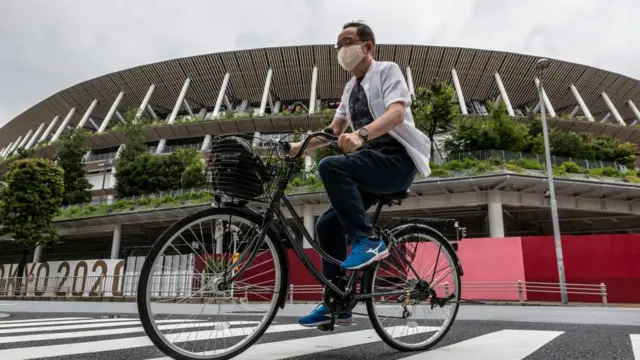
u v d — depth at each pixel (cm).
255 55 4347
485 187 1831
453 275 232
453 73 4281
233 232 179
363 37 211
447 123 2391
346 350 199
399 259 212
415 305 216
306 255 183
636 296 1212
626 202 1986
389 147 198
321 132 183
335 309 184
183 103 4869
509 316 493
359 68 213
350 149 174
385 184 194
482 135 2589
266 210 180
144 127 3984
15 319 493
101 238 3042
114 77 4719
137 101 4934
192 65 4494
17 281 1628
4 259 3647
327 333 270
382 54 4209
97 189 3931
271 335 258
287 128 4009
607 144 3048
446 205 1908
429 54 4181
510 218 2309
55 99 5231
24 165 2158
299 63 4381
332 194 182
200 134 4109
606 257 1270
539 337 241
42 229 2109
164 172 3197
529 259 1314
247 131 4038
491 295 1294
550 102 4744
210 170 171
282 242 183
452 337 243
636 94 4688
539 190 1853
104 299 1389
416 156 197
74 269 1550
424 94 2398
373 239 183
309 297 1277
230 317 232
